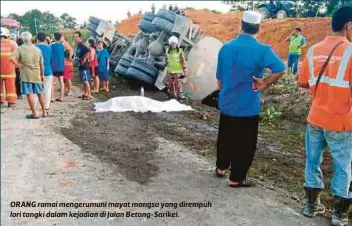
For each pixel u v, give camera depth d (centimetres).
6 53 1009
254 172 635
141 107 1033
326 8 2944
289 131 949
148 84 1353
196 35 1332
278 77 514
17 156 643
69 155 658
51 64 1113
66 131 801
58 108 1035
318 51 445
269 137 883
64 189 527
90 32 1828
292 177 630
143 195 518
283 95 1165
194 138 800
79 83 1523
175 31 1298
